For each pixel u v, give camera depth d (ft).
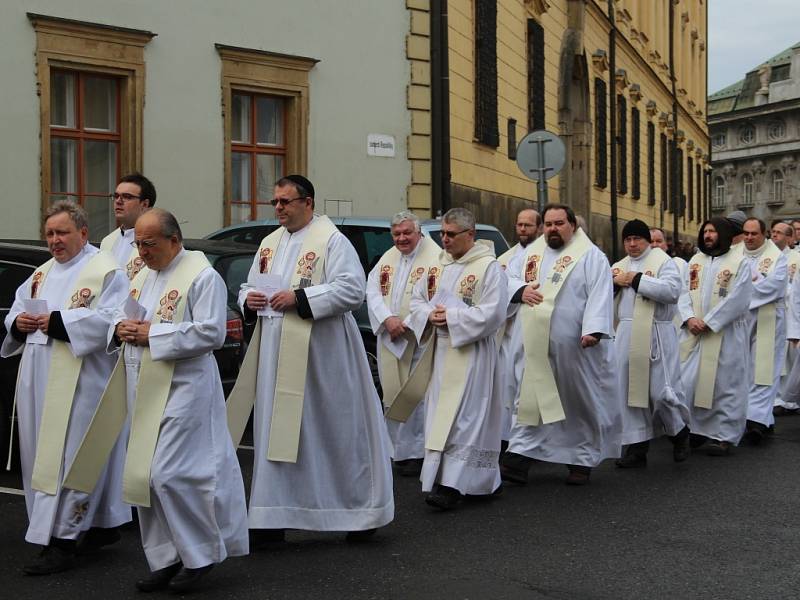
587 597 17.44
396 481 26.73
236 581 18.10
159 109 44.19
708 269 31.50
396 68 53.42
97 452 18.29
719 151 298.76
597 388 26.61
